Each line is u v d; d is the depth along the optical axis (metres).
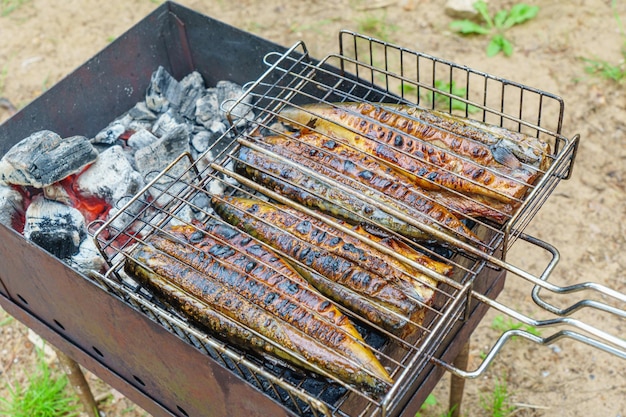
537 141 0.90
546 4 1.77
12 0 1.94
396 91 1.60
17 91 1.70
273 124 1.04
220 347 0.76
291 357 0.79
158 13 1.18
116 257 0.98
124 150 1.13
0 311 1.34
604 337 0.73
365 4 1.84
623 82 1.58
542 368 1.23
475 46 1.71
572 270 1.33
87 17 1.88
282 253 0.85
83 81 1.14
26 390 1.25
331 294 0.84
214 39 1.19
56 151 1.00
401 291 0.82
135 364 0.93
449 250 0.89
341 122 0.96
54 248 0.98
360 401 0.81
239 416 0.85
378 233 0.88
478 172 0.89
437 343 0.82
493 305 0.78
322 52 1.71
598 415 1.18
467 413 1.20
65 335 1.02
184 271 0.84
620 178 1.44
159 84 1.19
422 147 0.92
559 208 1.41
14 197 1.02
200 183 0.92
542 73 1.62
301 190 0.92
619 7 1.75
